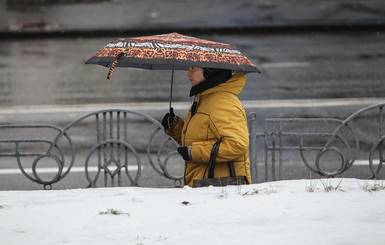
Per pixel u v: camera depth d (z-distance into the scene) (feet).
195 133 49.44
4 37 247.91
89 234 39.04
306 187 50.93
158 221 41.81
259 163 95.55
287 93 149.69
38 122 126.52
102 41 240.94
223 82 48.98
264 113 129.90
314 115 127.44
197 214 43.21
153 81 169.68
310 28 246.27
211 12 275.39
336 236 36.45
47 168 95.25
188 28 247.91
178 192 49.67
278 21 254.47
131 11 281.74
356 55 197.88
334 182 53.67
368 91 149.59
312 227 38.73
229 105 48.24
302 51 206.69
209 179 49.32
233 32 246.88
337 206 43.93
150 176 90.22
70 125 70.18
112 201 47.91
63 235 38.91
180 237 37.78
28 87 164.86
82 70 187.62
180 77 174.60
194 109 50.75
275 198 46.75
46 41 241.96
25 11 282.15
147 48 48.24
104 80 172.65
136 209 45.14
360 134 112.37
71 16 274.36
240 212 43.27
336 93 148.25
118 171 70.79
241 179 49.88
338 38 230.89
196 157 48.70
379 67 179.32
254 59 195.62
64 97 151.84
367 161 95.91
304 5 281.54
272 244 35.42
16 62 201.46
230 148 47.78
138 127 119.44
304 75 170.81
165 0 298.35
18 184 87.10
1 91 160.15
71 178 89.81
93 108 138.31
